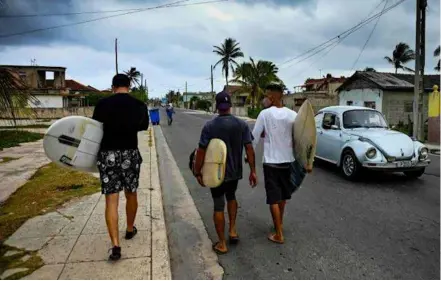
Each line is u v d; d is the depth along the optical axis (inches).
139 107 158.2
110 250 159.8
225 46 2340.1
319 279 142.3
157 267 144.9
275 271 149.4
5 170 359.9
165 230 185.8
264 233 191.2
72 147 157.1
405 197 260.5
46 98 1728.6
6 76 299.6
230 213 176.1
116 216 152.8
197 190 288.8
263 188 290.7
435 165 402.6
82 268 143.6
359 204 243.0
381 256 162.6
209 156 159.6
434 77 1162.0
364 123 350.3
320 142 369.4
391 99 1001.5
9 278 135.2
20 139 631.8
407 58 2260.1
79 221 197.6
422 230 194.4
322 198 258.2
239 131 167.3
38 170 358.0
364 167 302.0
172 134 775.7
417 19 628.4
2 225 193.5
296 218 214.4
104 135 154.2
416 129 646.5
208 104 2935.5
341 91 1160.2
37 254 156.3
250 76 1907.0
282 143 175.6
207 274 147.6
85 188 270.2
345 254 164.7
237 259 160.9
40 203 234.1
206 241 182.9
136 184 161.8
